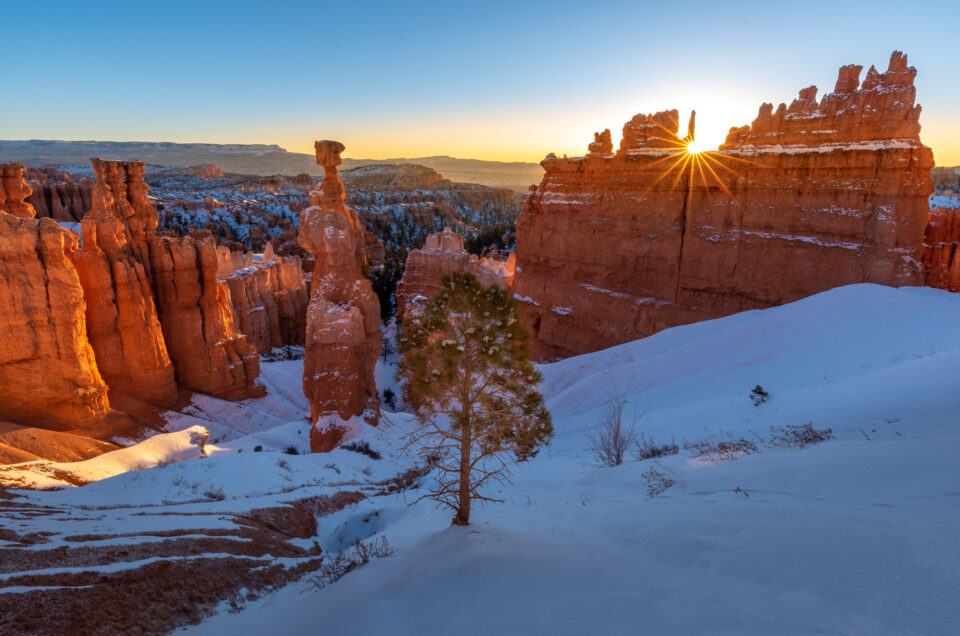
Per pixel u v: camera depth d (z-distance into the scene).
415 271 81.38
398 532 15.30
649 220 49.19
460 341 10.86
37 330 30.80
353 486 26.88
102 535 12.91
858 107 38.72
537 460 23.11
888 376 18.97
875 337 28.52
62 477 22.08
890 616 4.17
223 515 17.89
